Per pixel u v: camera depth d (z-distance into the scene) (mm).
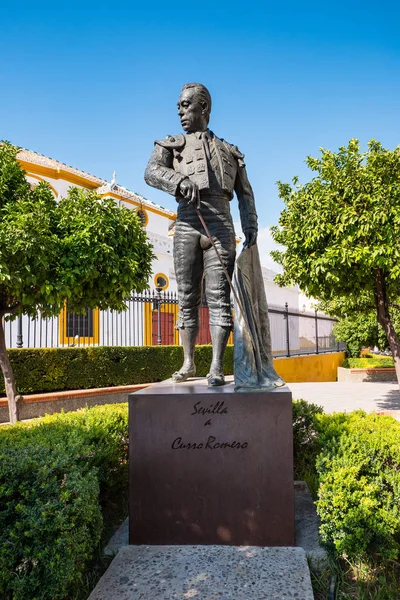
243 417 2996
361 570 2662
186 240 3707
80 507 2510
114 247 6637
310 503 3625
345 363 19844
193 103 3707
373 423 3916
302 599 2352
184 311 3883
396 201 5621
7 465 2576
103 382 9688
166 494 3016
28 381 8367
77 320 13523
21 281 5566
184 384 3555
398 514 2768
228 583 2504
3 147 6184
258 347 3369
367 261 5668
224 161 3670
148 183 3457
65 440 3430
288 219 6672
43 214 5688
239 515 2961
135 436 3061
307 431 4625
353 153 6102
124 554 2869
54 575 2334
